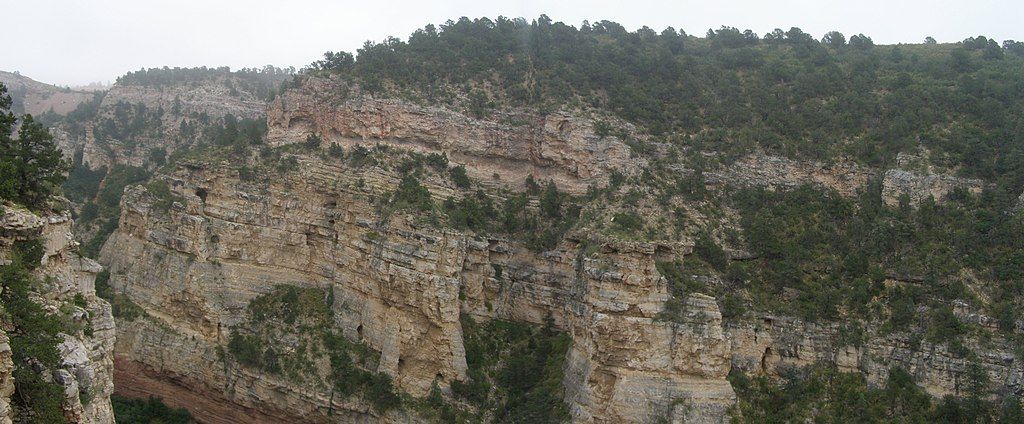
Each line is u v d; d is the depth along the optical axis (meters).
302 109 100.06
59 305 42.22
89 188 136.00
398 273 80.94
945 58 102.25
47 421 35.84
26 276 40.16
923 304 70.50
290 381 83.19
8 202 43.19
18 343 36.97
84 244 113.00
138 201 98.69
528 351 83.62
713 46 117.44
